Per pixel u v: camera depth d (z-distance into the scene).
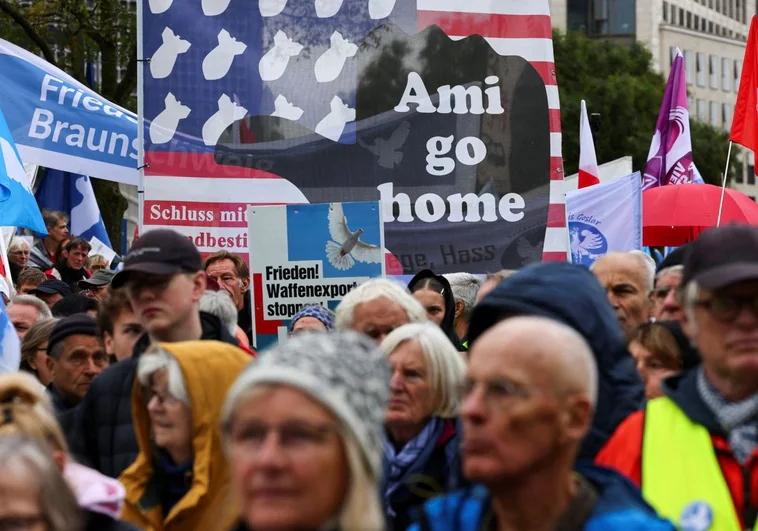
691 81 178.62
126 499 8.62
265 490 5.13
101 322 11.12
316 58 17.20
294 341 5.34
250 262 15.40
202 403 8.45
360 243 15.34
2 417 7.16
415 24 17.42
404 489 9.07
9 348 12.91
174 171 16.80
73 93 20.67
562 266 8.13
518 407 5.73
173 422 8.53
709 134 103.62
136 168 20.94
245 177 16.97
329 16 17.22
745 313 6.83
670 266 12.04
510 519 5.89
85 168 20.64
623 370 7.89
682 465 6.87
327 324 13.92
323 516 5.15
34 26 44.56
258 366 5.24
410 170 17.41
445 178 17.47
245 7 17.02
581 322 7.80
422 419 9.24
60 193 28.77
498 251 17.55
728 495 6.70
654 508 6.07
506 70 17.66
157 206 16.78
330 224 15.35
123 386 9.30
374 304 10.62
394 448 9.39
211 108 16.91
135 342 10.49
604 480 6.05
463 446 5.97
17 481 5.97
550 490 5.82
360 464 5.18
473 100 17.56
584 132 29.34
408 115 17.42
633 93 90.44
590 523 5.78
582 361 5.88
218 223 16.89
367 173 17.30
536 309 7.78
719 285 6.77
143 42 16.80
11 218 17.12
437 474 9.11
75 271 24.69
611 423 7.77
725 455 6.83
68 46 45.97
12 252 24.20
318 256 15.35
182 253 9.79
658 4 172.75
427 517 6.25
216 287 16.14
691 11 184.88
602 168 32.03
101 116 20.73
